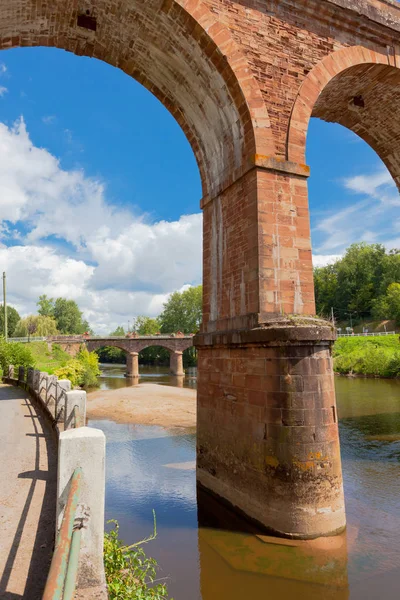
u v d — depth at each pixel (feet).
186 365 256.32
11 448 25.03
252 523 27.22
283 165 30.22
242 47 31.07
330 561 23.04
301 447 25.03
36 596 10.66
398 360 122.83
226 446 31.12
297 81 32.78
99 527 10.93
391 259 272.72
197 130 37.55
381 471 38.27
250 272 29.63
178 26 30.37
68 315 332.60
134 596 13.17
